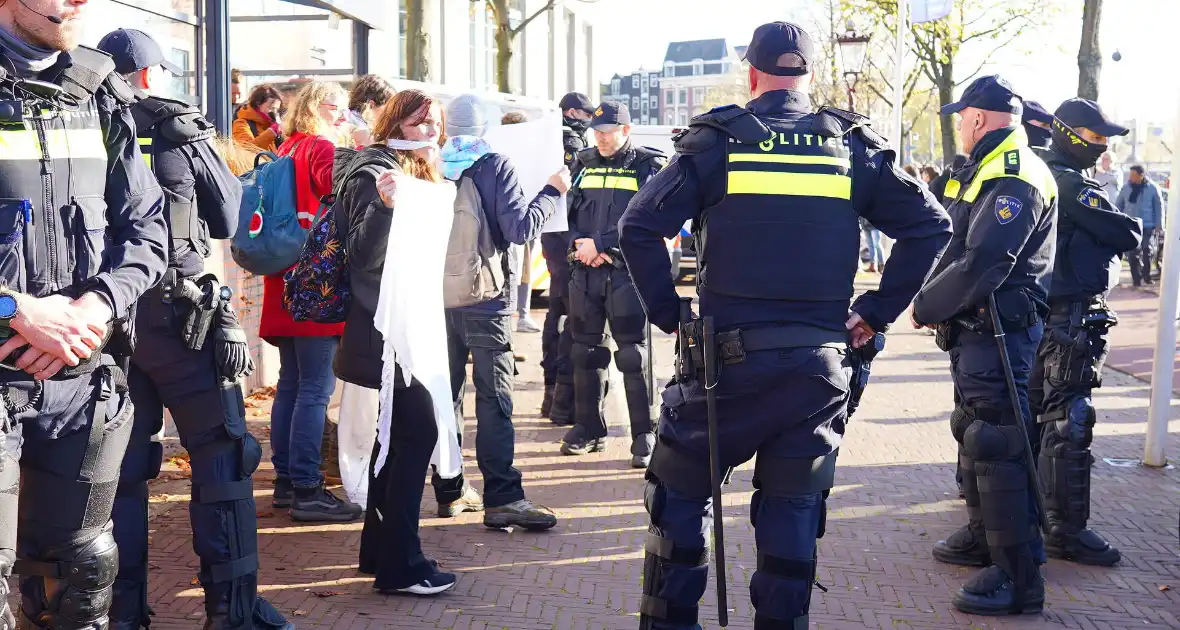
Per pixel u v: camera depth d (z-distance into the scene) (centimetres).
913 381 919
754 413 289
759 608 295
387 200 362
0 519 222
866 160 298
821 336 290
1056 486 462
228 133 721
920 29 2542
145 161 262
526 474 580
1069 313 466
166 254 259
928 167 1659
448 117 459
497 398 471
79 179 234
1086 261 464
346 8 902
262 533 464
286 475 502
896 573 439
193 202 304
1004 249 380
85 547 249
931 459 634
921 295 405
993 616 396
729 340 287
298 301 386
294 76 980
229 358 313
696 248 304
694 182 292
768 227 288
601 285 598
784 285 288
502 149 512
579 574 426
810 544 293
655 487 308
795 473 292
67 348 219
